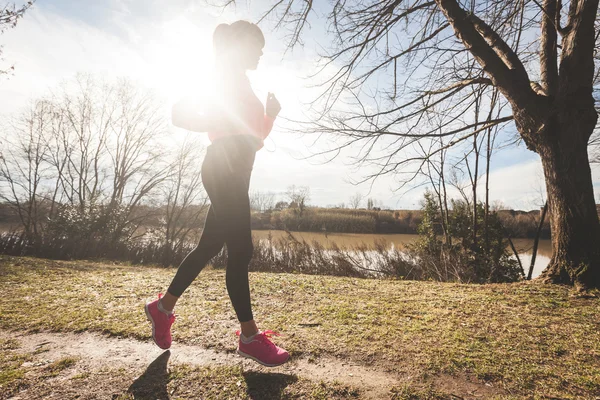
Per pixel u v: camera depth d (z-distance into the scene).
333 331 1.88
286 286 3.21
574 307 2.49
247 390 1.24
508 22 5.00
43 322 1.95
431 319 2.13
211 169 1.51
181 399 1.17
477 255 7.05
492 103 6.52
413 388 1.27
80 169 18.11
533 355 1.58
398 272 8.04
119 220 14.69
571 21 3.61
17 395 1.16
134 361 1.47
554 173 3.64
